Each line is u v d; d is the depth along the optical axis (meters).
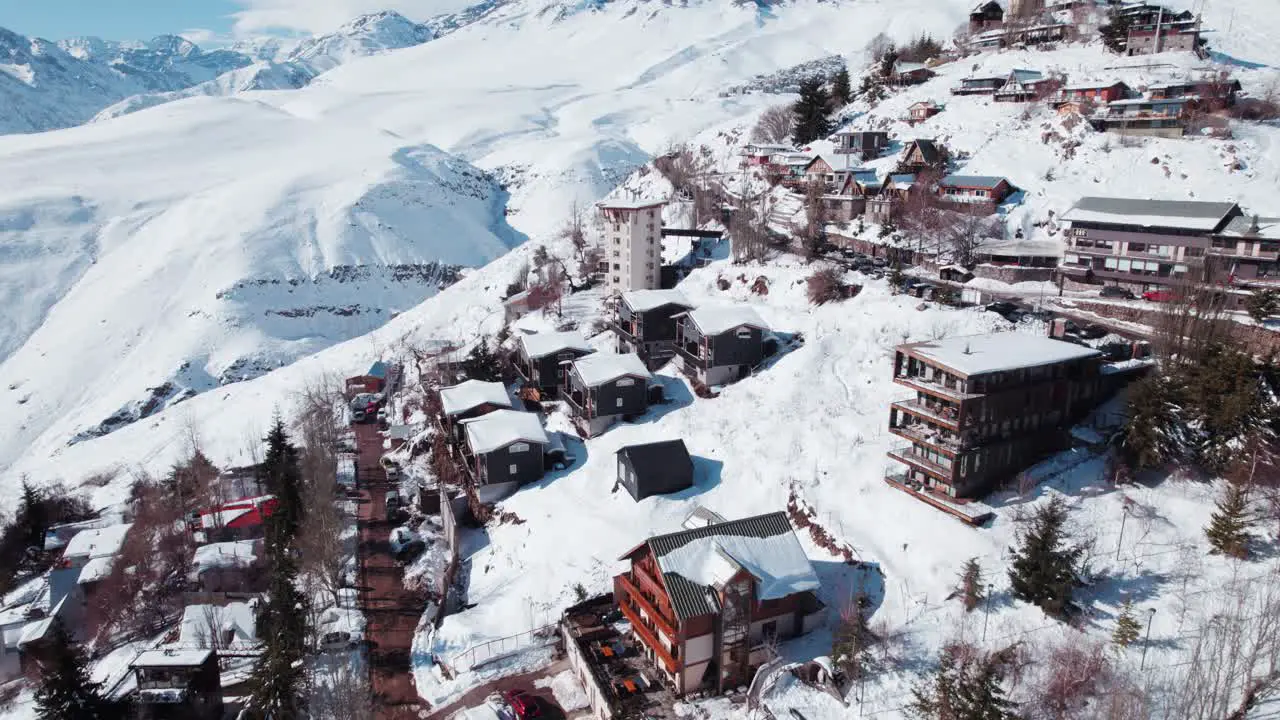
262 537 55.97
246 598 49.78
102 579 52.22
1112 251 60.72
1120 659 30.39
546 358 68.44
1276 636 28.05
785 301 70.00
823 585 39.56
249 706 36.66
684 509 48.94
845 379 55.97
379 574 50.47
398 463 66.75
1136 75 89.94
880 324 59.75
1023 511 39.47
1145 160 73.88
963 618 34.84
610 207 81.38
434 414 71.81
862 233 80.62
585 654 37.31
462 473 61.12
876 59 159.88
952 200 77.25
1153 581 34.09
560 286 90.69
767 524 37.44
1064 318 56.09
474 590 48.38
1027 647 32.16
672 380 65.50
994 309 56.56
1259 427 37.47
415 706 37.81
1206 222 56.06
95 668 45.25
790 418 53.22
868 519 42.59
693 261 86.19
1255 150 70.94
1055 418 43.22
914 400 42.75
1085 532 37.59
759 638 35.94
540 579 45.88
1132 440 39.94
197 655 37.47
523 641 41.12
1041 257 65.44
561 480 55.78
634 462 50.12
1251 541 34.62
